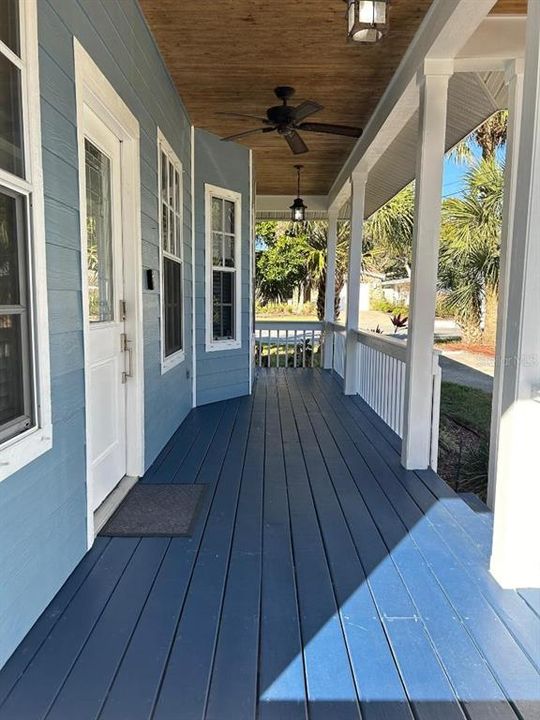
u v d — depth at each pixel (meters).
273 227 18.61
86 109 2.54
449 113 4.59
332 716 1.47
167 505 2.95
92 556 2.34
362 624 1.88
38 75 1.79
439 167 3.45
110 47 2.68
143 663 1.66
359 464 3.76
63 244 2.08
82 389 2.30
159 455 3.91
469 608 1.99
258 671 1.64
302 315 18.48
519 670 1.66
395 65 3.99
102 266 2.91
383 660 1.70
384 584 2.15
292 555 2.39
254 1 3.14
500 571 2.17
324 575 2.22
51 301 1.97
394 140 5.40
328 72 4.14
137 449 3.32
